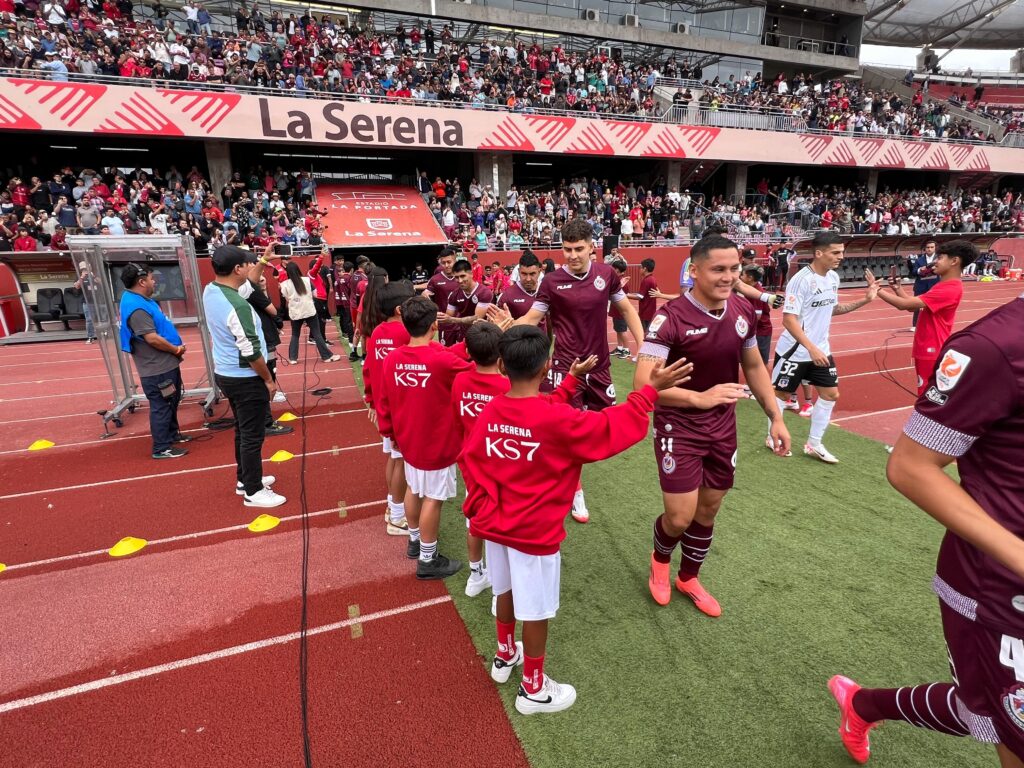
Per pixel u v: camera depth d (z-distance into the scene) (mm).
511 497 2264
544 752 2328
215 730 2482
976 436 1300
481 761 2297
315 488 4938
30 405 7742
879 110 30297
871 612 3164
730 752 2305
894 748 2332
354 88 18250
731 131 22391
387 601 3363
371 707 2586
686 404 2660
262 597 3426
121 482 5121
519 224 19375
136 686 2746
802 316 5051
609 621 3119
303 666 2842
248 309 4156
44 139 16406
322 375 9039
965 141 28203
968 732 1676
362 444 5996
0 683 2783
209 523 4344
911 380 8469
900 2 33250
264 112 16000
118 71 15156
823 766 2238
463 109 18438
